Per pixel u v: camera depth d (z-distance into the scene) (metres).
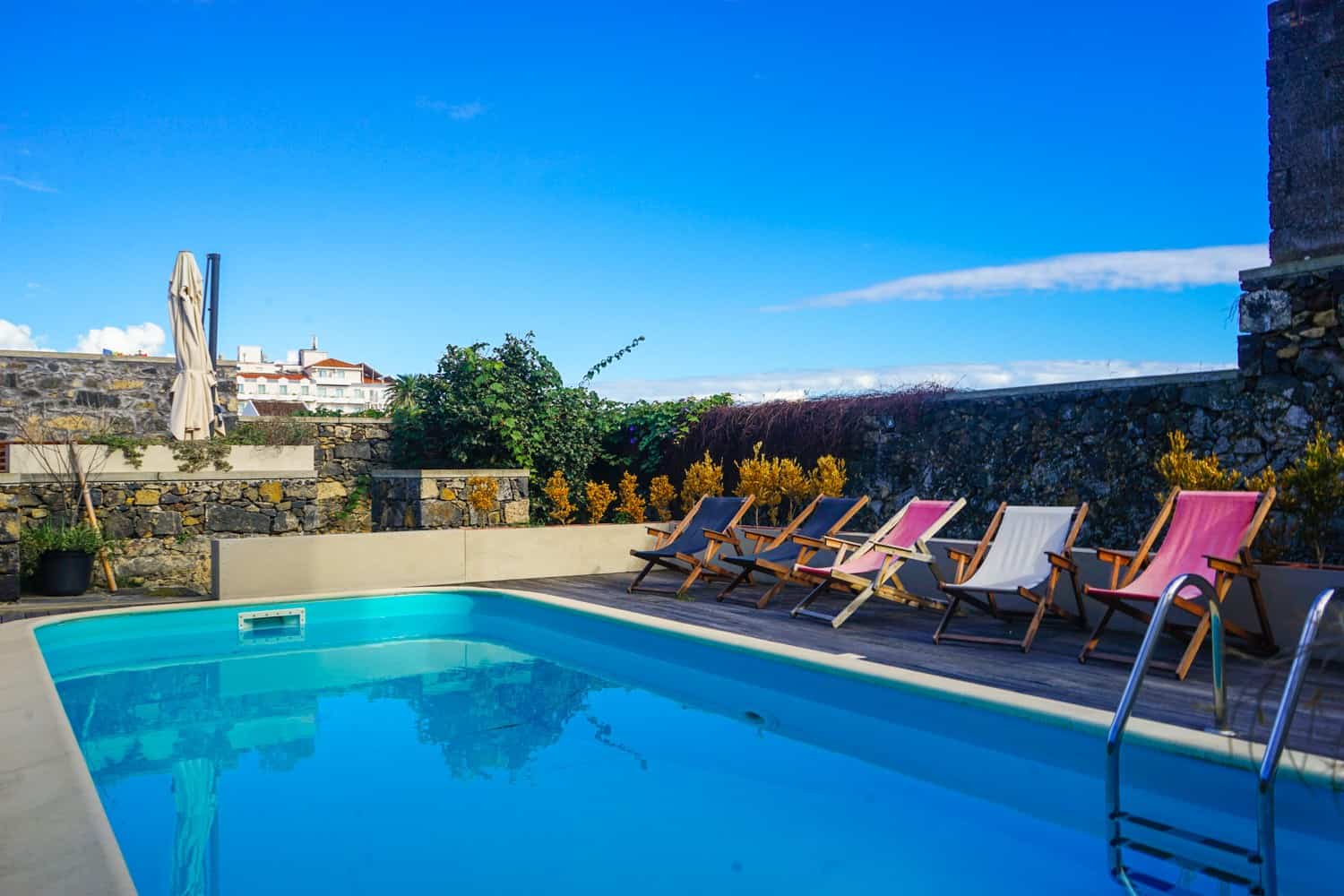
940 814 3.59
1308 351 6.89
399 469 13.70
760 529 8.66
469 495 12.24
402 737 4.80
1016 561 6.25
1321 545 5.97
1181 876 2.89
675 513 12.35
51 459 9.65
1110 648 5.75
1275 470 7.07
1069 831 3.36
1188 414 7.71
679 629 6.40
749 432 11.46
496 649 7.21
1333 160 6.84
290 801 3.83
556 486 12.04
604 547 10.13
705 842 3.33
